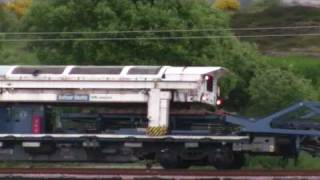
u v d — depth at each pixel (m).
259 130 89.38
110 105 94.12
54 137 92.00
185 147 89.75
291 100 165.75
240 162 92.06
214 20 157.50
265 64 183.50
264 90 167.62
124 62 143.50
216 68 94.62
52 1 151.62
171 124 92.25
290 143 90.06
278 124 89.62
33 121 95.50
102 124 93.69
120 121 93.56
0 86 95.25
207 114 91.62
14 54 169.75
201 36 150.00
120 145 91.62
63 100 94.00
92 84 93.44
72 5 147.75
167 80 92.06
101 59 143.62
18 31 173.38
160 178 77.44
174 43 145.75
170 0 149.62
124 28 144.62
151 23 145.75
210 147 89.75
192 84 91.81
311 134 88.75
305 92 168.00
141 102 92.56
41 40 150.00
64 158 93.06
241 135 89.75
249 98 175.00
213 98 93.88
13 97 95.06
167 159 90.56
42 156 93.50
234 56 171.12
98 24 145.75
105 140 91.19
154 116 91.56
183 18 150.50
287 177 77.12
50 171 83.50
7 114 96.06
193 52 147.75
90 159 92.56
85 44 144.62
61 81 94.06
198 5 156.25
